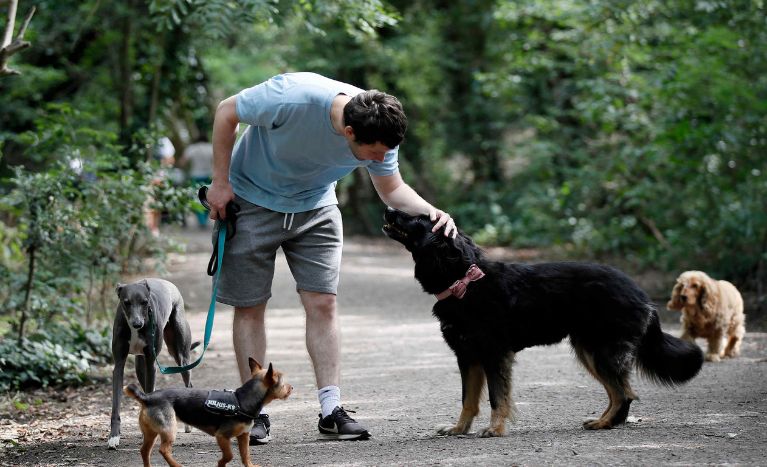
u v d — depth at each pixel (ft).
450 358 33.73
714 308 31.99
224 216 21.66
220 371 32.07
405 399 26.50
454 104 97.50
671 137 51.60
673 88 50.31
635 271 59.67
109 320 36.58
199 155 79.05
